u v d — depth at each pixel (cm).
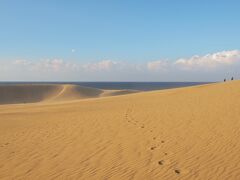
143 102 2727
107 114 2073
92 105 3067
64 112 2555
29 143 1371
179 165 949
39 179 920
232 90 2455
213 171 881
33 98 8612
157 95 3381
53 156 1145
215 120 1473
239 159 954
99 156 1105
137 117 1811
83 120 1888
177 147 1127
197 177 849
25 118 2288
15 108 3869
